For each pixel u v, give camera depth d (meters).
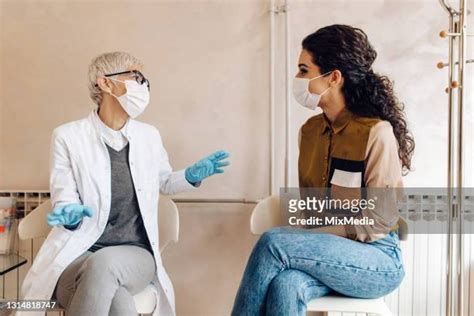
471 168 1.69
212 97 1.78
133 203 1.44
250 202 1.77
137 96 1.43
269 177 1.75
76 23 1.81
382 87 1.48
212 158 1.54
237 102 1.77
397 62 1.70
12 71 1.84
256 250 1.33
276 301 1.22
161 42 1.79
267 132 1.76
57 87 1.82
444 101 1.70
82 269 1.26
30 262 1.84
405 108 1.70
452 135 1.43
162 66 1.79
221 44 1.77
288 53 1.72
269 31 1.74
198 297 1.83
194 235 1.82
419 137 1.70
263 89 1.76
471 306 1.67
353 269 1.26
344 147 1.43
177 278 1.83
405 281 1.71
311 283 1.28
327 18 1.72
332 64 1.46
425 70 1.70
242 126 1.78
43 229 1.59
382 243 1.36
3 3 1.82
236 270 1.80
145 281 1.37
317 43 1.47
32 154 1.84
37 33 1.82
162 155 1.60
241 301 1.28
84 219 1.37
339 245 1.29
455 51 1.63
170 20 1.78
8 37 1.83
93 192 1.39
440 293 1.69
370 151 1.36
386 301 1.72
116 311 1.21
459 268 1.42
